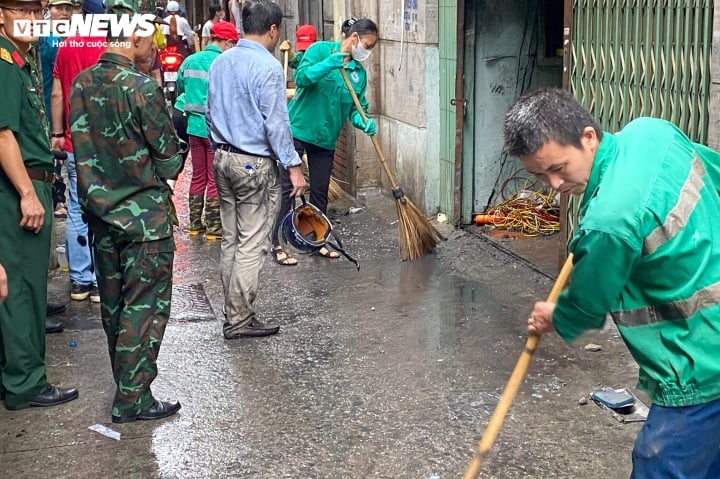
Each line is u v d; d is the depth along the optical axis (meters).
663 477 2.51
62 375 4.77
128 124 3.92
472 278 6.21
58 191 5.68
